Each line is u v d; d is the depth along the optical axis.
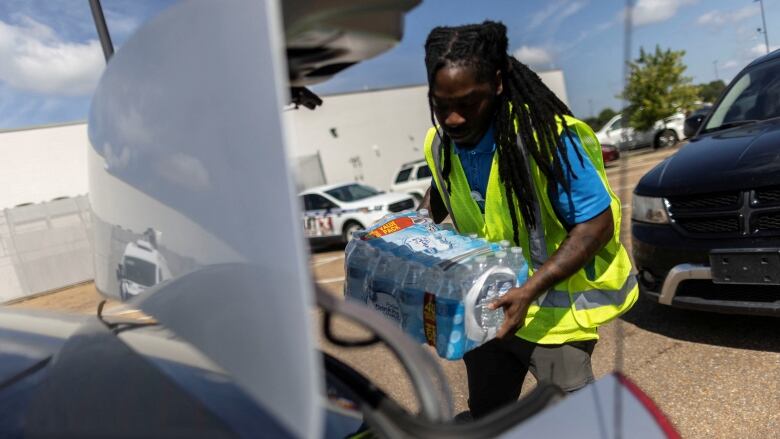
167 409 0.97
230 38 0.84
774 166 2.83
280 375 0.77
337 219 10.77
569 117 1.47
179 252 1.02
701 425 2.52
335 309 0.90
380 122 18.28
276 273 0.80
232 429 0.90
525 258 1.67
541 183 1.52
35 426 1.03
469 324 1.40
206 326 0.96
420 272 1.47
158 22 0.99
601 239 1.48
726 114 4.04
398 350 0.87
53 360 1.23
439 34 1.41
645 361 3.17
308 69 1.19
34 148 14.70
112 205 1.20
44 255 10.84
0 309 1.70
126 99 1.11
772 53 4.20
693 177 3.14
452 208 1.84
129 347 1.16
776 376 2.78
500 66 1.48
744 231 2.90
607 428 0.97
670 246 3.22
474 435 0.89
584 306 1.63
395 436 0.94
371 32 1.02
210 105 0.90
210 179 0.92
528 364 1.72
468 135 1.53
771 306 2.87
